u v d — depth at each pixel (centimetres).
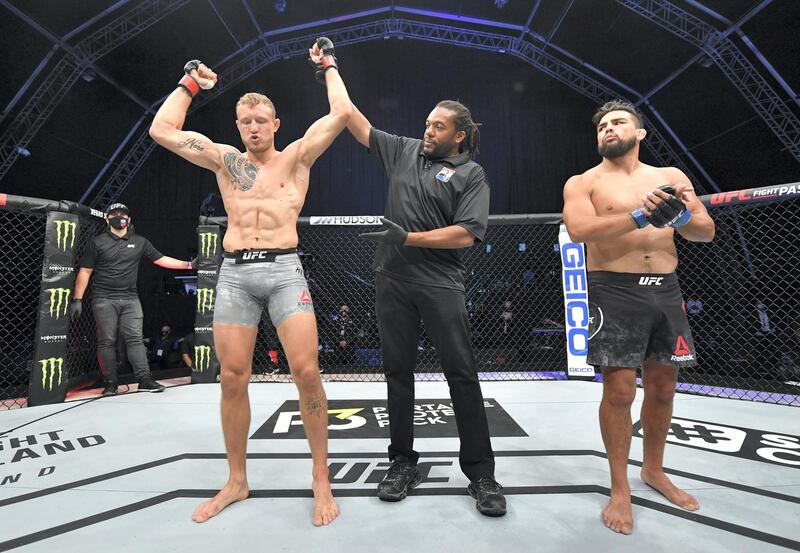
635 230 164
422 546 141
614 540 144
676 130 1173
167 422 286
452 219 187
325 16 1145
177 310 1006
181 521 158
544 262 933
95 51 965
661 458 177
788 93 904
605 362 162
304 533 149
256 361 550
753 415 289
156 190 1300
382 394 363
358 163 1366
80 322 514
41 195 1142
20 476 199
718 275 689
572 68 1205
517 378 438
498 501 161
